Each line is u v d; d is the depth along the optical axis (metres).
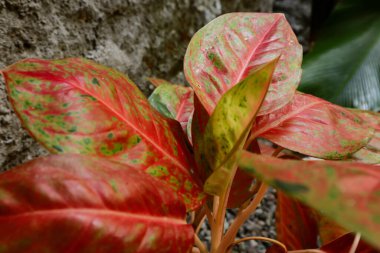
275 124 0.38
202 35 0.39
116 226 0.24
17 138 0.53
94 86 0.31
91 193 0.24
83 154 0.27
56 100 0.28
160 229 0.26
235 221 0.36
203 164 0.32
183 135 0.37
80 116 0.28
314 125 0.39
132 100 0.33
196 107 0.35
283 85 0.38
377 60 1.01
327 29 1.12
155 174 0.31
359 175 0.20
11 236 0.21
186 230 0.28
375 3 1.12
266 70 0.26
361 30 1.08
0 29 0.48
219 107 0.28
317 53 1.06
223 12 0.86
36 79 0.29
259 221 0.78
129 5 0.65
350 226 0.16
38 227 0.22
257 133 0.38
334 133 0.38
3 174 0.24
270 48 0.40
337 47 1.06
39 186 0.23
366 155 0.42
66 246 0.22
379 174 0.20
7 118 0.51
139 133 0.31
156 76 0.77
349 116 0.42
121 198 0.25
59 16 0.54
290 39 0.41
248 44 0.40
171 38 0.77
